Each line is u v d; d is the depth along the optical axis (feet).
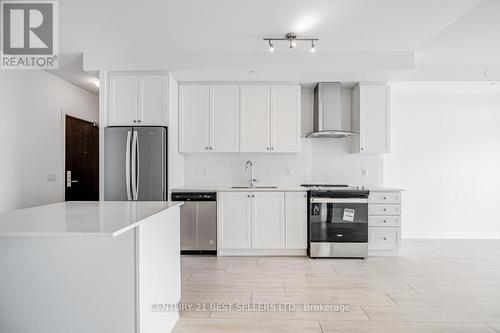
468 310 8.19
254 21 9.56
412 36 10.63
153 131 12.46
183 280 10.37
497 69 13.69
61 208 7.21
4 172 11.74
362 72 12.73
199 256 13.24
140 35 10.59
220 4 8.53
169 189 12.92
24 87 12.66
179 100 14.29
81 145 16.72
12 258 5.47
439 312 8.07
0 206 11.57
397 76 13.33
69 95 15.49
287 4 8.54
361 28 10.02
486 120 16.94
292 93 14.32
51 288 5.45
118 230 4.60
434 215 16.89
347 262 12.45
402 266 11.93
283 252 13.41
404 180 16.94
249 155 15.53
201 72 12.86
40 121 13.53
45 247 5.45
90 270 5.40
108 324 5.39
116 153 12.50
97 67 12.17
